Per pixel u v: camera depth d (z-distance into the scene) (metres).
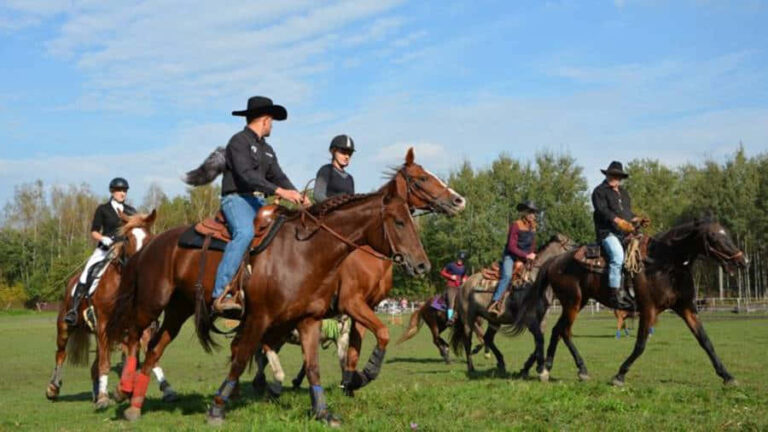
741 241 66.88
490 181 68.12
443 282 68.31
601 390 9.45
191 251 8.20
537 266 13.19
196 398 10.20
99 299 10.27
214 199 89.00
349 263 9.27
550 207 66.69
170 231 8.67
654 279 10.82
